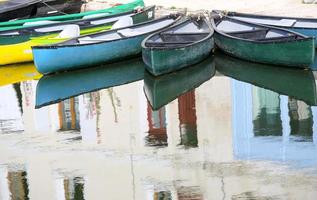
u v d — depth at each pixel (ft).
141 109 53.47
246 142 46.32
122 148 46.80
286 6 76.79
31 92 59.11
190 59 59.88
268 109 52.34
